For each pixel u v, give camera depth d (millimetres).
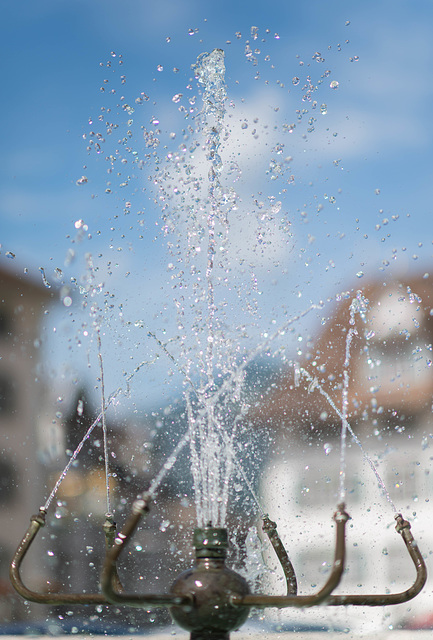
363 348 5016
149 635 3088
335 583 1904
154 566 4148
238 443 4328
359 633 3043
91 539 6586
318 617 3275
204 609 2020
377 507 8023
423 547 7246
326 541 4809
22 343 20766
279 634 2969
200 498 3053
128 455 4391
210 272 3756
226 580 2055
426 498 8117
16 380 21609
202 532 2102
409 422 8312
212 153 3896
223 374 3600
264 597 1991
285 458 4664
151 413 4223
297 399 4809
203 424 3273
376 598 2176
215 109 3902
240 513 3393
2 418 21734
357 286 4699
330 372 5293
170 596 1993
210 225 3818
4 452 20703
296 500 4801
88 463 6977
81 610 3477
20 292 21531
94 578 6410
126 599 1918
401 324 5055
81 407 3564
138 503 1881
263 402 4199
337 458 7359
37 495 20625
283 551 2459
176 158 3881
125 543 1870
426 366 5418
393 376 5230
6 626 3330
